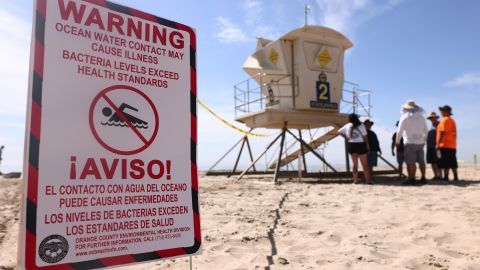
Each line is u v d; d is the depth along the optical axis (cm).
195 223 248
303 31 1206
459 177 1205
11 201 837
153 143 239
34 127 200
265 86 1327
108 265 212
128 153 228
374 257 365
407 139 970
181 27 265
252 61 1333
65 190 205
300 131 1402
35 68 204
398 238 434
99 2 230
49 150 203
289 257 370
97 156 217
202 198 777
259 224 519
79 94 216
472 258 358
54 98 208
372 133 1083
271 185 1034
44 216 197
